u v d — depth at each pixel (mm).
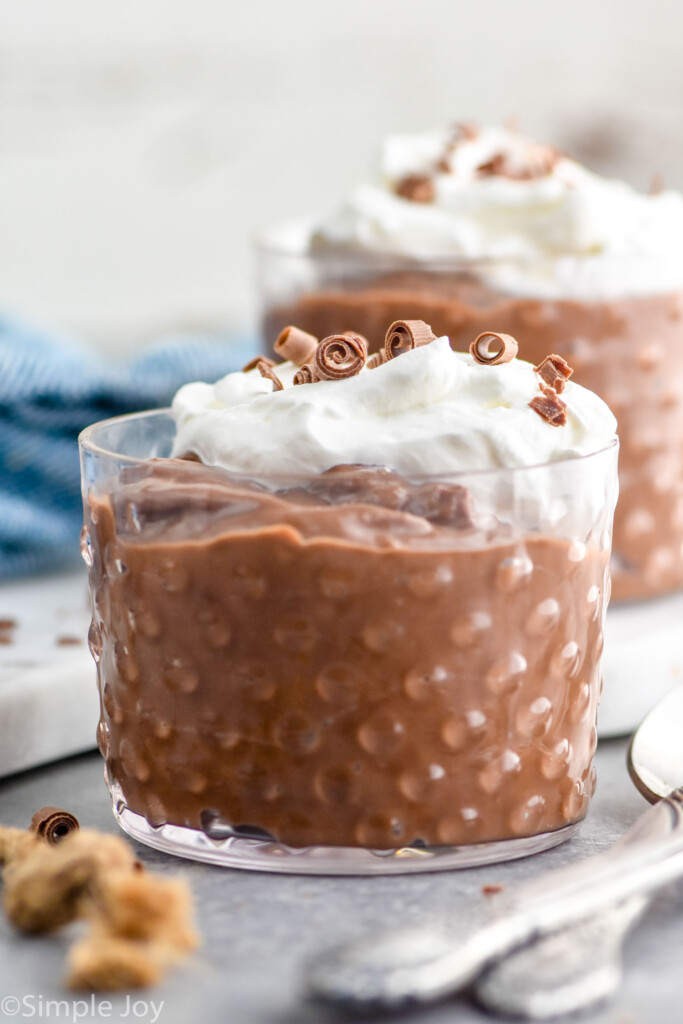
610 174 1083
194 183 983
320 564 463
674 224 605
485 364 488
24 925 456
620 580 594
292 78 993
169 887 446
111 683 489
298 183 1015
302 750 469
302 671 467
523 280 578
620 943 448
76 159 945
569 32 1053
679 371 595
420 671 467
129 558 478
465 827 475
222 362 666
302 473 469
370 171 1031
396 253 596
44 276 956
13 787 524
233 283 1014
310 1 983
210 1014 434
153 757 481
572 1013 430
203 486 470
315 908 463
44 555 632
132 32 937
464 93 1043
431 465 468
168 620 474
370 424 474
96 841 458
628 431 589
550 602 475
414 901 464
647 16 1059
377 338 590
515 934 435
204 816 477
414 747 469
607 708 546
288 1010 434
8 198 932
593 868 451
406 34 1017
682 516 604
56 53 918
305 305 600
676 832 463
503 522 469
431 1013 431
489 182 609
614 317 582
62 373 640
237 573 466
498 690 472
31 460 637
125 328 987
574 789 488
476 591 467
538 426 475
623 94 1071
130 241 975
